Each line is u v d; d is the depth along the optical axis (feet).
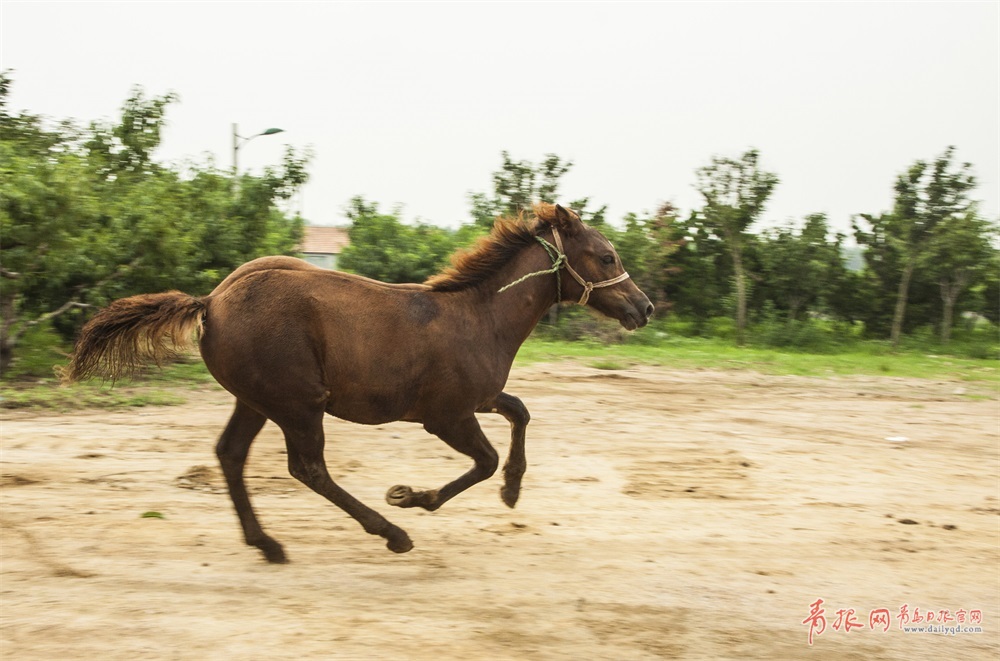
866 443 33.63
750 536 21.16
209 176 54.03
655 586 17.57
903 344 97.09
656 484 25.82
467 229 88.12
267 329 16.84
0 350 40.68
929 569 19.35
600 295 20.29
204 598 15.99
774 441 33.12
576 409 38.96
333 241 136.98
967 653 15.23
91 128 53.62
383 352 17.53
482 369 18.57
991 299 106.32
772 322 97.86
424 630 14.94
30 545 18.48
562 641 14.79
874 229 103.55
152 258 44.68
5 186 38.60
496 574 17.95
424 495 18.51
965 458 31.58
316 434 17.47
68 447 27.73
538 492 24.57
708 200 93.04
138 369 17.66
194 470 24.67
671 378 52.37
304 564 18.15
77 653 13.53
